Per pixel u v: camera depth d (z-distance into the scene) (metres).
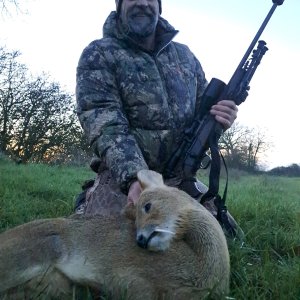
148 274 0.82
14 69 6.31
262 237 1.35
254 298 0.89
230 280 0.99
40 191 2.34
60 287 0.84
